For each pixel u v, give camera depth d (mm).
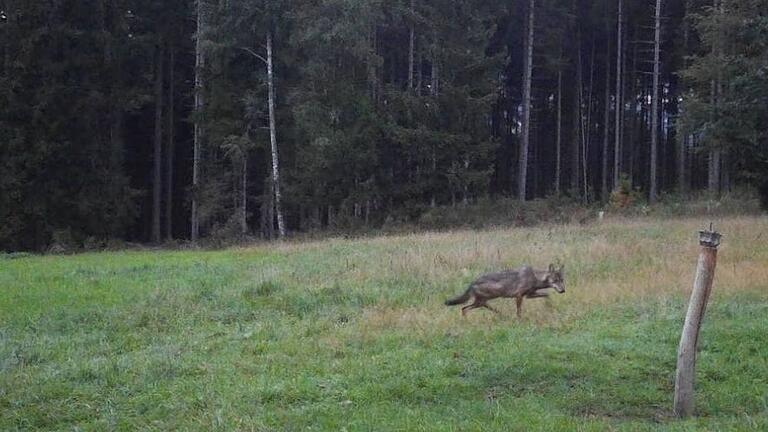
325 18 32875
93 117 35656
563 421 6922
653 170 40531
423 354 9438
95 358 10242
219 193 36094
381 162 36594
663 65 53375
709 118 27609
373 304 13227
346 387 8242
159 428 7277
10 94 32719
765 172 28312
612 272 15055
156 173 42094
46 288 16578
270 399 7961
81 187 35125
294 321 12375
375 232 32875
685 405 7230
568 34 50375
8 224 32938
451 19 38156
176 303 13820
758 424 6727
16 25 33062
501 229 28359
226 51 34875
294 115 34062
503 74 53219
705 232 7156
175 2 40938
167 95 45250
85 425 7578
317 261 19234
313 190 36156
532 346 9547
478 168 40188
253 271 18000
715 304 11508
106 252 30062
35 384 8969
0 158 33000
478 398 7824
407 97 36188
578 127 51719
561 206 37250
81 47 35250
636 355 9109
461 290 13984
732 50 28969
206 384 8602
